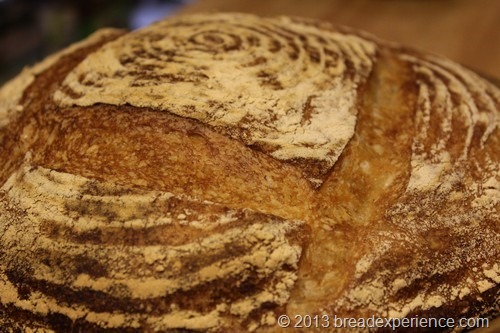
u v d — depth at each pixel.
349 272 0.25
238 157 0.26
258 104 0.28
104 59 0.30
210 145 0.27
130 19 0.59
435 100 0.30
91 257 0.25
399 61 0.34
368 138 0.28
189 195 0.25
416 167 0.27
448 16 0.50
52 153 0.27
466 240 0.26
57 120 0.28
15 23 0.56
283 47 0.31
